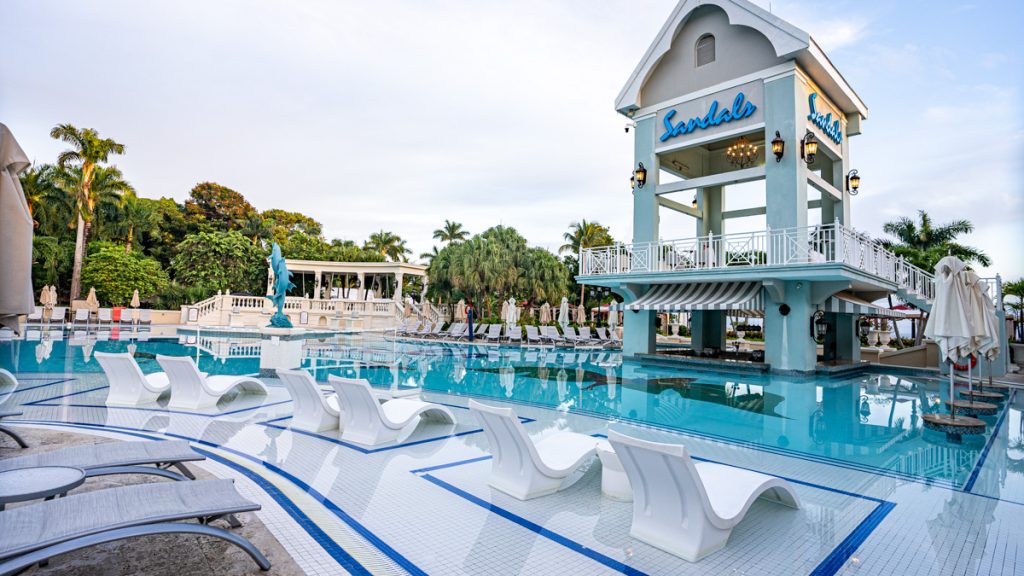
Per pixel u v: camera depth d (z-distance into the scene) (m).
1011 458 6.48
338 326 36.97
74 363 13.99
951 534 4.05
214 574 3.10
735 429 8.10
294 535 3.74
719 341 21.08
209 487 3.36
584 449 5.29
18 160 4.16
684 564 3.46
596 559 3.51
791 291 15.48
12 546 2.41
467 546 3.67
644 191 19.22
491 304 42.53
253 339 26.12
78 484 3.38
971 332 8.41
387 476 5.18
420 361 18.36
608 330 28.44
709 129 17.81
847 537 3.97
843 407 10.20
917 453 6.71
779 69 16.31
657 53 18.81
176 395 8.51
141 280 40.22
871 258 16.20
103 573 3.08
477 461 5.77
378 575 3.22
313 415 7.12
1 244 3.99
